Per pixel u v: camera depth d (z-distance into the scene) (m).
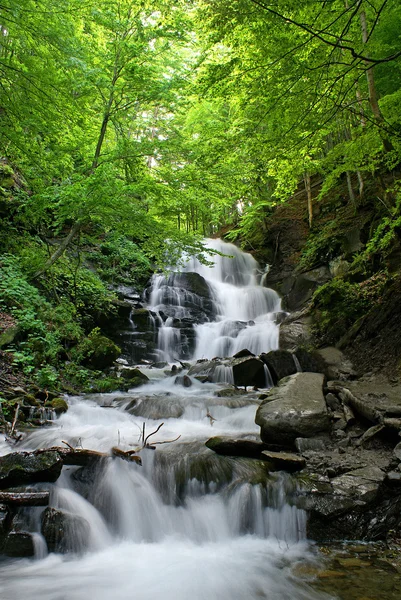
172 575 3.63
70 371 9.16
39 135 8.85
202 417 7.22
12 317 9.30
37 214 10.09
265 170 9.45
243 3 4.70
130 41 9.50
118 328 12.99
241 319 17.62
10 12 6.27
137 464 5.04
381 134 6.57
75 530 4.08
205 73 6.21
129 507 4.61
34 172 9.55
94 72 8.65
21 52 6.94
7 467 4.35
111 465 4.91
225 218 27.30
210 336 14.46
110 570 3.73
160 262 10.93
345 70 5.57
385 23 7.93
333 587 3.32
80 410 7.22
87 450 4.94
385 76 9.56
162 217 10.55
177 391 9.20
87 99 9.16
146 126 11.16
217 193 9.80
